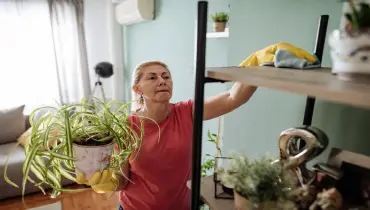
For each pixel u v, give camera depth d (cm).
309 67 64
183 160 106
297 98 85
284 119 90
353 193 56
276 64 66
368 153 67
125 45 388
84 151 72
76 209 233
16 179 241
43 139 70
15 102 354
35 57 352
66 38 360
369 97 31
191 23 202
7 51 339
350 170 58
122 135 80
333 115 75
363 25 40
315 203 53
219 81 59
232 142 116
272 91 93
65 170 77
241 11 107
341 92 34
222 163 123
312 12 79
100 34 399
